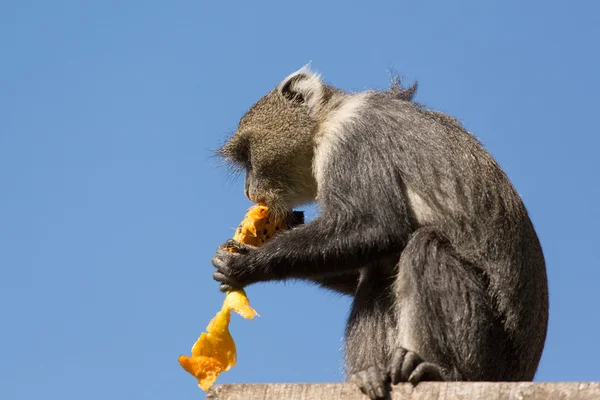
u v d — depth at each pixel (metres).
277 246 13.62
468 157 13.70
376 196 13.65
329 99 15.50
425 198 13.55
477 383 9.26
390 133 14.05
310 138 15.34
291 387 9.95
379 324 13.16
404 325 12.45
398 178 13.74
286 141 15.47
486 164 13.74
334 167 14.20
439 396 9.48
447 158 13.67
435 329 12.38
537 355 13.32
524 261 13.27
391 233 13.41
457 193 13.43
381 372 10.28
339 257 13.48
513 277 13.08
